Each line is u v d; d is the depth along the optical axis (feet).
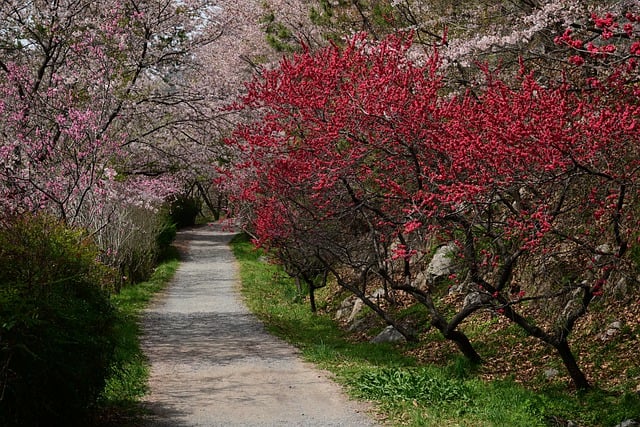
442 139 29.91
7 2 50.57
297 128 38.55
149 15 57.00
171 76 61.98
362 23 52.54
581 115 25.23
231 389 31.27
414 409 27.32
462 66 43.29
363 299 44.57
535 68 40.83
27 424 19.54
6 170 45.34
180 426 24.48
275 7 64.28
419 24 44.91
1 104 46.26
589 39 34.91
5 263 21.24
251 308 62.95
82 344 21.21
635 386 27.99
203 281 84.43
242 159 59.62
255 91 40.42
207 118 60.64
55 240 24.02
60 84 49.73
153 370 35.68
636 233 32.24
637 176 26.30
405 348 42.57
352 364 37.70
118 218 65.57
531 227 26.22
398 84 33.42
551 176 25.53
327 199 40.75
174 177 73.61
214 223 182.09
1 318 18.57
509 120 25.52
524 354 35.45
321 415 26.43
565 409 27.35
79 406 21.75
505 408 27.53
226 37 69.87
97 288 26.89
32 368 19.29
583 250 32.01
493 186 25.76
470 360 35.83
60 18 51.72
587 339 33.81
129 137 60.75
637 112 23.07
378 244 41.24
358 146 34.83
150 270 85.61
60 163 47.88
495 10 43.34
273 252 63.16
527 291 40.29
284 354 41.19
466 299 43.96
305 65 37.06
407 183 37.29
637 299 33.22
